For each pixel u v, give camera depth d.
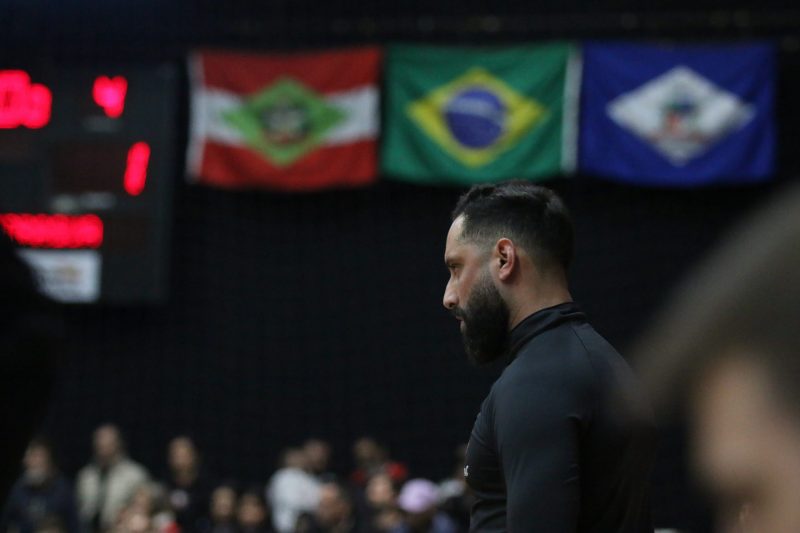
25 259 2.42
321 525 23.16
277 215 30.42
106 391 29.92
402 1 30.86
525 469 5.46
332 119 29.50
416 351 29.97
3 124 28.44
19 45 31.06
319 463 26.72
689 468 1.57
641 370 1.62
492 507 5.92
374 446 26.50
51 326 2.42
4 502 2.49
